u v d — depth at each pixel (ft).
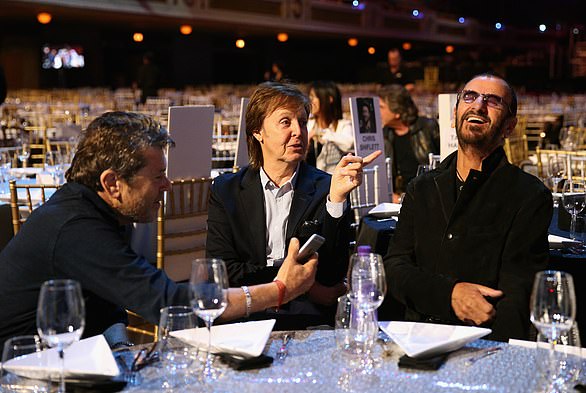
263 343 5.99
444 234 8.31
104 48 83.82
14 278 6.83
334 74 103.55
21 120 36.63
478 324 7.71
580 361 5.65
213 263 5.67
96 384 5.35
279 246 9.01
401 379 5.50
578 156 17.31
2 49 73.72
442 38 100.63
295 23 78.54
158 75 50.52
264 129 8.89
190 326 5.72
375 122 15.17
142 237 12.87
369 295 5.83
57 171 15.58
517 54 113.29
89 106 41.19
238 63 97.76
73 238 6.72
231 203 9.06
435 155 17.07
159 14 64.39
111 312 7.34
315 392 5.28
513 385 5.41
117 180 6.86
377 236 10.94
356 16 86.22
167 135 7.11
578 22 100.73
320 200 8.90
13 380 5.49
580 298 9.67
